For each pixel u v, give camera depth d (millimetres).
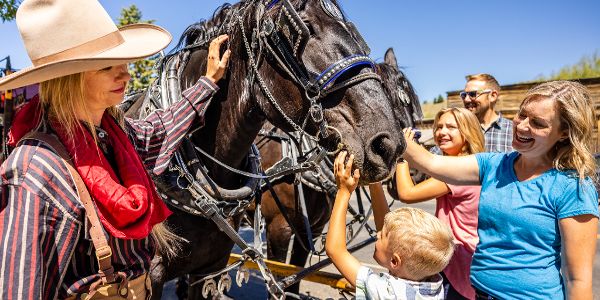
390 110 1566
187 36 2258
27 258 935
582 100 1522
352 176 1551
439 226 1568
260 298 3898
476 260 1851
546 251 1636
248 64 1819
